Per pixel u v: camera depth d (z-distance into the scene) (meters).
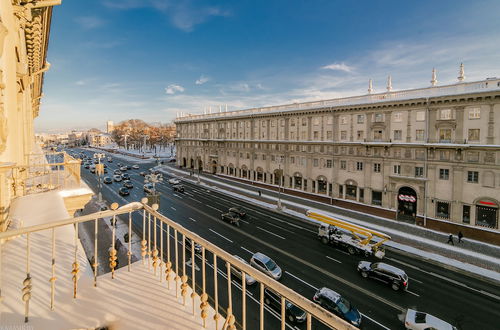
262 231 26.02
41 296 3.79
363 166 32.97
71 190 10.26
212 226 27.09
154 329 3.36
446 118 26.28
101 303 3.81
